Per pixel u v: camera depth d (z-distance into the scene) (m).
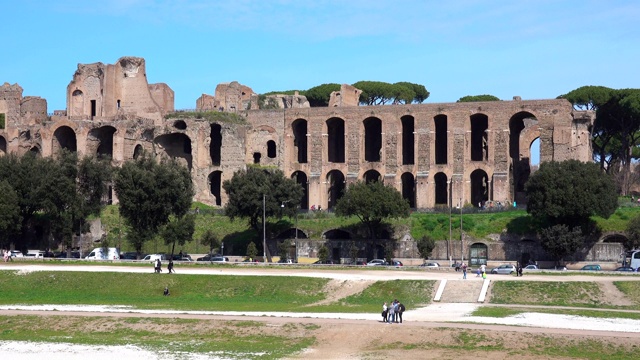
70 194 146.50
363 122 178.50
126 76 192.75
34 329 85.31
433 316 88.12
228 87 193.25
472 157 179.88
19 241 155.50
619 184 185.12
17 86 195.38
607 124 192.25
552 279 107.56
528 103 167.38
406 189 181.50
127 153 177.50
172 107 198.38
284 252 143.00
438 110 172.75
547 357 72.62
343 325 82.62
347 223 153.12
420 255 144.12
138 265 128.38
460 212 148.50
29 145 183.38
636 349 74.12
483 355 73.38
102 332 83.94
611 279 106.38
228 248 153.88
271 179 148.88
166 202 140.12
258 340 80.06
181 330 83.56
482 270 111.25
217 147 189.75
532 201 139.38
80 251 149.62
